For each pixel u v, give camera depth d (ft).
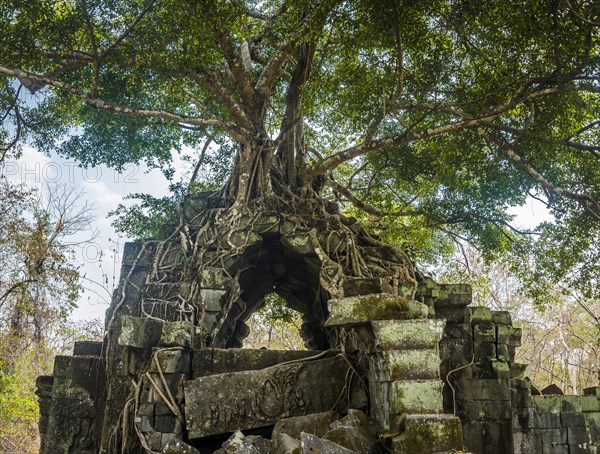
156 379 30.45
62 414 35.91
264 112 45.73
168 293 38.22
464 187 57.52
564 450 39.93
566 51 39.37
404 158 56.34
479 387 37.50
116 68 43.06
